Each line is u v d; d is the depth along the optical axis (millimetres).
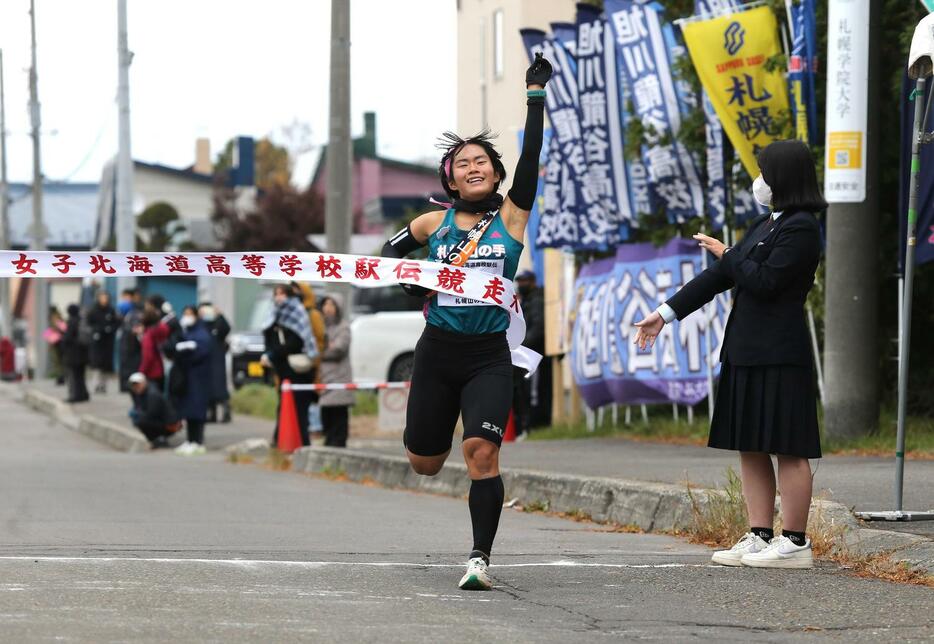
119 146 57906
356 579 13906
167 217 139375
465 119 76688
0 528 19062
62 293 123625
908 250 16750
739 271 14258
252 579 13773
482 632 11141
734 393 14609
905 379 16703
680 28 30734
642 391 32531
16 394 80312
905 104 22625
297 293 35219
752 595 12992
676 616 11961
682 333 31188
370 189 140500
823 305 28609
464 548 16922
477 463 13273
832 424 26328
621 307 32938
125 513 21469
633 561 15336
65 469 31734
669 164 30938
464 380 13445
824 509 16328
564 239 33375
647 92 30875
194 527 19328
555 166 33500
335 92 38375
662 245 32281
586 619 11812
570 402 37062
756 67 27719
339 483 28406
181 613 11758
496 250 13461
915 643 10898
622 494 20062
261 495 25016
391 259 13578
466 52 76438
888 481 20078
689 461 25062
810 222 14219
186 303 92875
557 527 19781
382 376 51562
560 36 33844
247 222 117938
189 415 40312
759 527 14922
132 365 62781
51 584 13219
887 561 14562
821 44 28500
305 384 35219
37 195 90125
